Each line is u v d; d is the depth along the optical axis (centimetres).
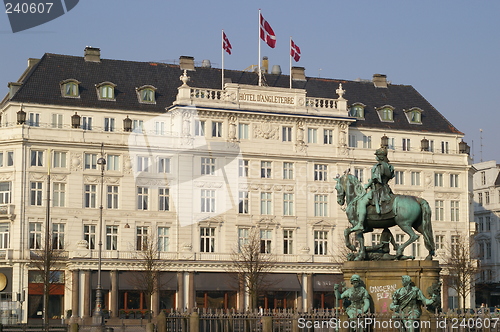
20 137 8288
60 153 8450
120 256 8362
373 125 9681
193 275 8531
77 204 8450
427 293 3291
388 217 3403
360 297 3294
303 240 9144
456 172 9875
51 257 7869
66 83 8688
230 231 8894
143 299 8450
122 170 8619
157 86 9144
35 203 8356
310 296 8900
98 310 6812
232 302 8694
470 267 9106
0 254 8219
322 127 9325
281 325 3678
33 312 8194
